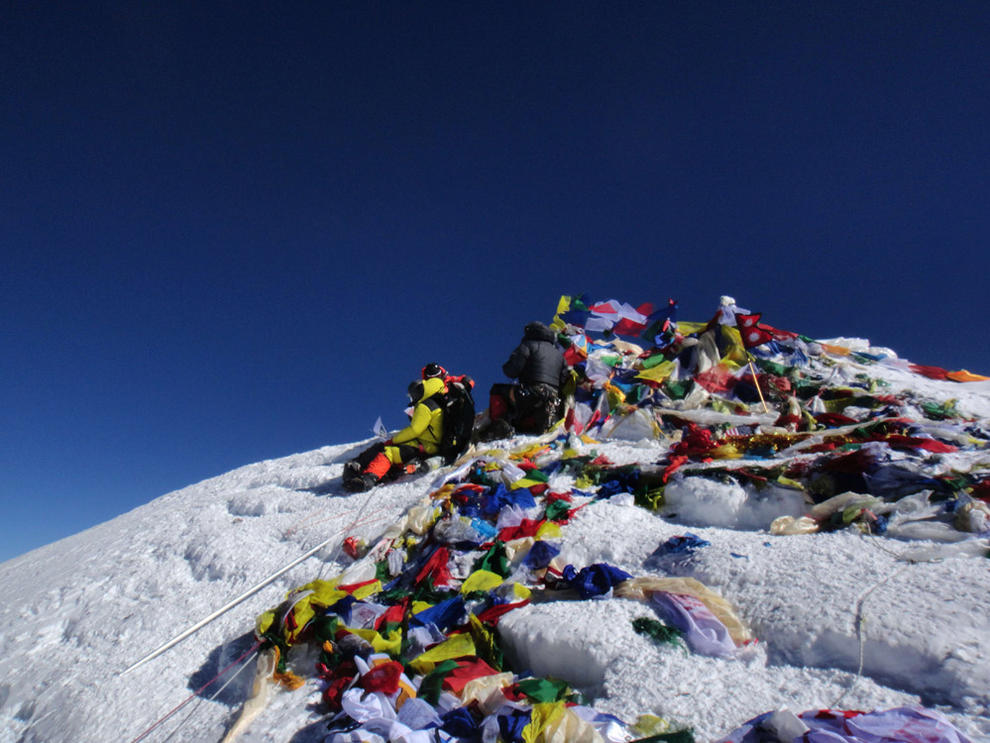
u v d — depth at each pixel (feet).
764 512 12.21
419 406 20.06
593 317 25.75
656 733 7.13
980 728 6.30
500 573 11.76
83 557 21.13
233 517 19.71
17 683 13.93
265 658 10.52
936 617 7.70
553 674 9.04
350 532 15.57
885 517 10.86
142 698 11.48
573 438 18.16
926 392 20.58
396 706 8.54
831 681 7.52
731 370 21.95
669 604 9.20
